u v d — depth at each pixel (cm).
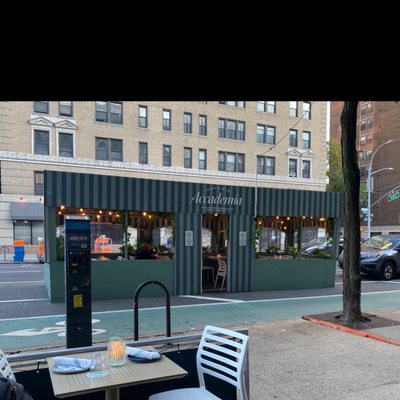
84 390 228
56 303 861
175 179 2756
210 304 880
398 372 448
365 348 538
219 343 341
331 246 1195
